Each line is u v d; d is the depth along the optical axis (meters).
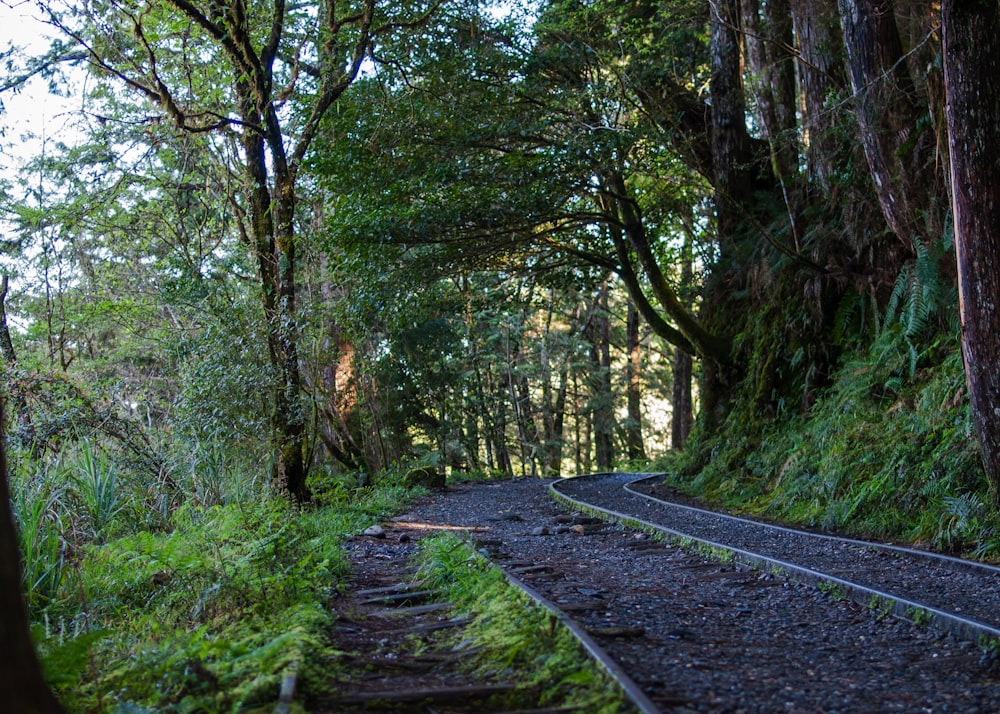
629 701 3.99
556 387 42.19
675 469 22.12
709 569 9.20
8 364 11.80
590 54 19.80
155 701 4.59
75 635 6.25
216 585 6.71
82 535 8.59
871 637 6.15
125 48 15.46
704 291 22.84
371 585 8.63
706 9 21.42
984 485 10.86
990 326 10.05
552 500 18.72
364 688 4.81
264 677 4.53
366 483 21.45
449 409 35.38
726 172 21.48
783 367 18.58
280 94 15.22
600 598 7.39
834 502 12.96
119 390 12.57
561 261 22.47
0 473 2.84
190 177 18.30
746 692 4.65
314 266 20.80
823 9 17.64
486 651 5.40
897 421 13.41
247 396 13.88
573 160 18.23
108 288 19.55
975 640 5.70
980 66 9.94
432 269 19.94
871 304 16.69
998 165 9.94
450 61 18.16
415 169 18.84
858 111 14.68
